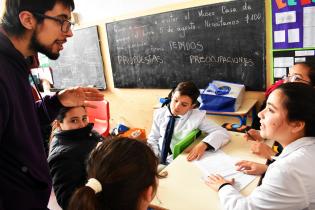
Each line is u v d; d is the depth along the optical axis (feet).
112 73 12.50
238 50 9.12
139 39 11.19
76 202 2.16
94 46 12.53
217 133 5.70
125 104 12.66
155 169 2.52
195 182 4.39
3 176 3.00
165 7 10.20
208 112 8.72
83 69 13.37
